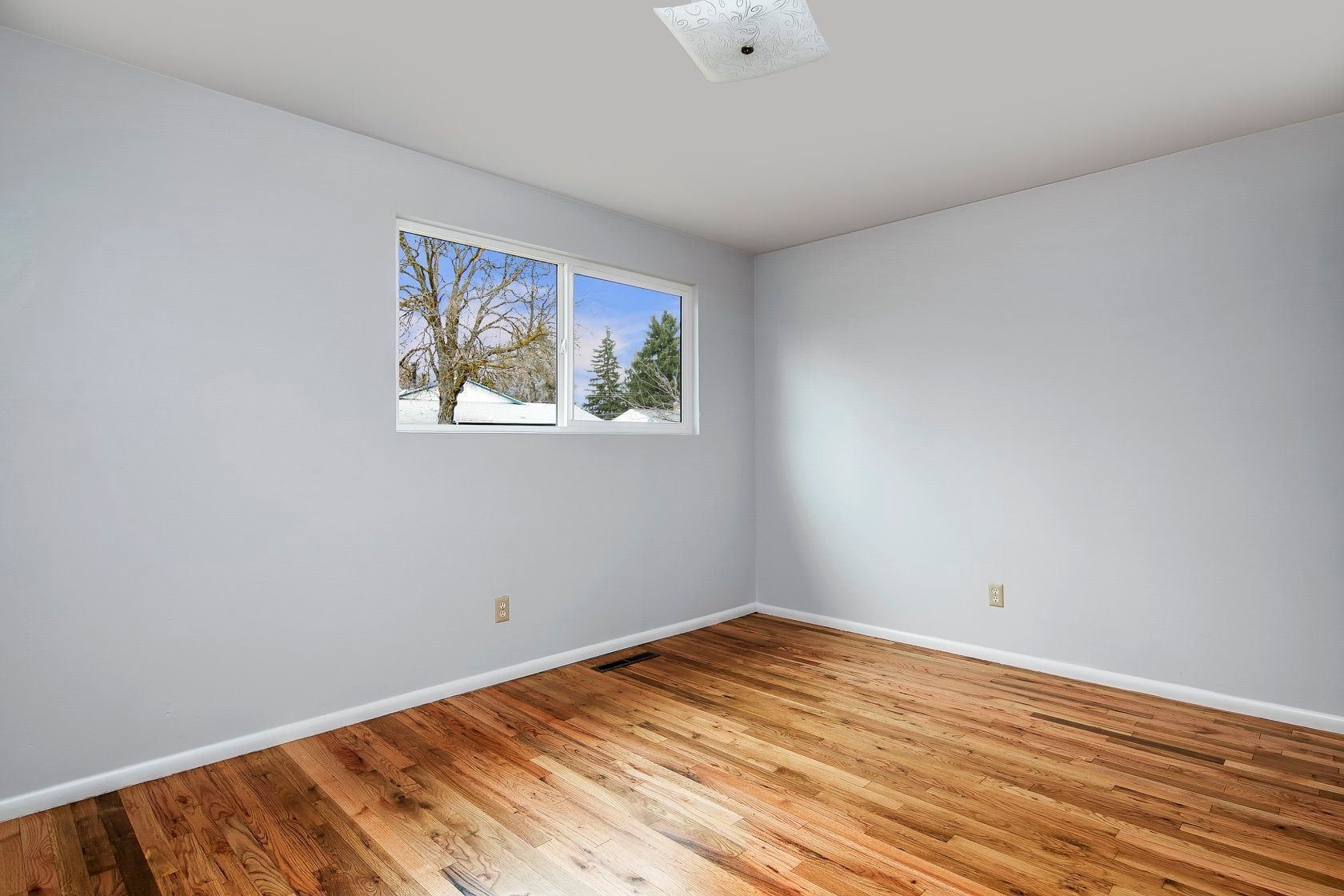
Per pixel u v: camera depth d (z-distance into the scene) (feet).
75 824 6.97
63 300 7.42
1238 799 7.41
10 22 7.00
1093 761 8.34
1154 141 9.96
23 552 7.18
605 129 9.50
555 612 11.93
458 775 7.99
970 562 12.53
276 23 7.06
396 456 9.98
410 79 8.20
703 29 7.24
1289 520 9.55
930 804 7.32
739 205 12.57
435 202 10.41
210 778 7.95
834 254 14.48
